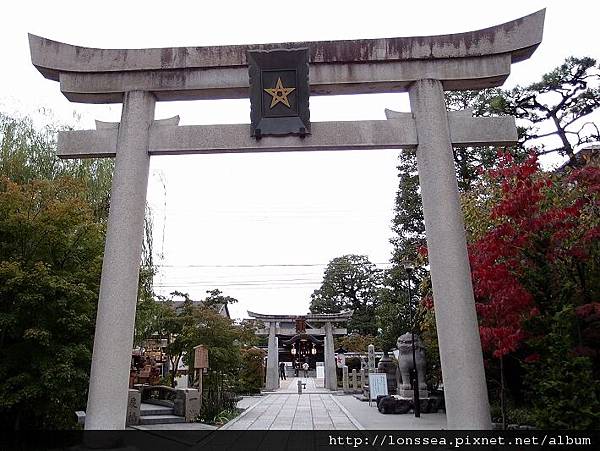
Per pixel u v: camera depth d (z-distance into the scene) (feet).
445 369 25.82
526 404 39.27
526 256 28.25
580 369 23.29
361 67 29.78
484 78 29.53
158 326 61.98
